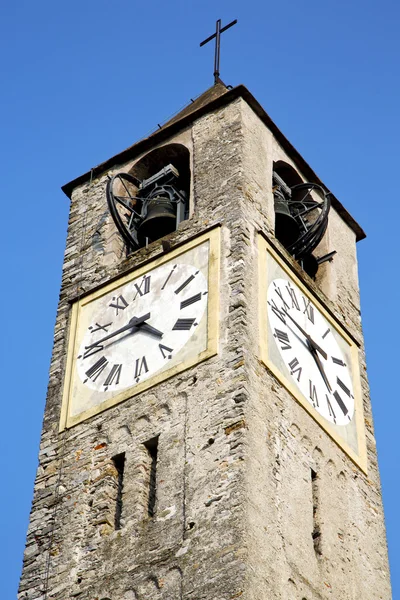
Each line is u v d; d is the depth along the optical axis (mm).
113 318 48594
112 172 54594
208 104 52844
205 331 45656
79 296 50281
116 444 45094
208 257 47562
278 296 47656
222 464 42156
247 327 45219
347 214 55688
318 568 42812
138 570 41438
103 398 46531
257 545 40500
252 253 47562
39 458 46469
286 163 53469
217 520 40938
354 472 47125
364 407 49719
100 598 41625
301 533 42812
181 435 43688
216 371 44406
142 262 49344
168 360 45844
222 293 46250
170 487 42719
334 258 53469
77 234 53219
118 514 43969
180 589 40156
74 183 55250
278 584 40500
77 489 44906
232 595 39062
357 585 44125
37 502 45344
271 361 45438
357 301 53469
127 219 52688
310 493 44281
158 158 53969
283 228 51719
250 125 52094
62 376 48406
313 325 49000
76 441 46062
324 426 46562
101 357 47781
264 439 43281
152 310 47656
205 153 51562
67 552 43438
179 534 41438
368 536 45969
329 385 48125
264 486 42188
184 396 44594
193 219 49500
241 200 48844
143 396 45562
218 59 58531
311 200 54094
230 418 43031
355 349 50969
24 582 43469
